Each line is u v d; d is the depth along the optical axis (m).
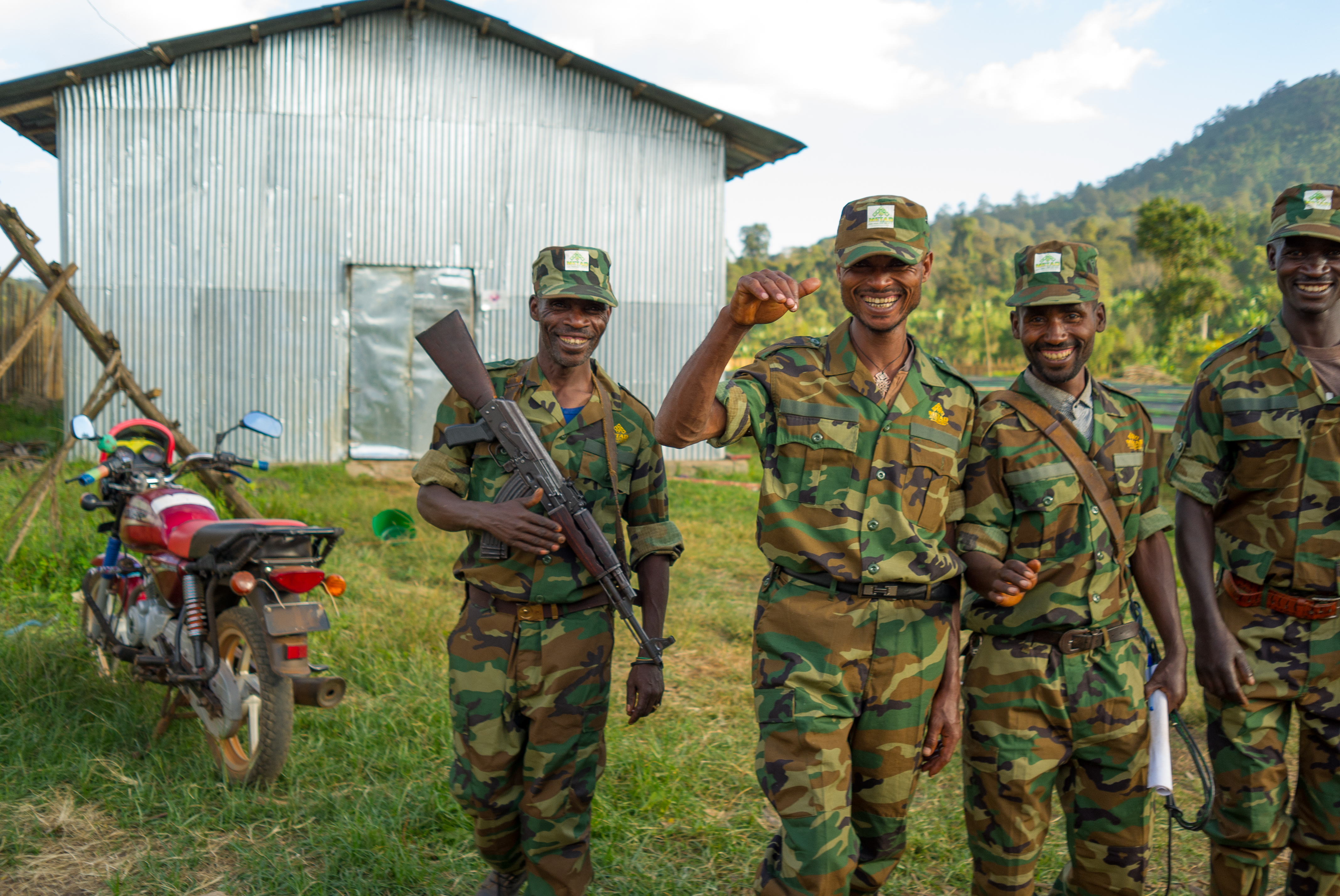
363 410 12.34
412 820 3.49
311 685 3.63
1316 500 2.71
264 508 8.59
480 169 12.53
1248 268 64.94
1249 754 2.74
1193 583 2.78
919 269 2.52
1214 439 2.85
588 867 2.84
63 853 3.23
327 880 3.12
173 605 4.21
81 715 4.20
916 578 2.50
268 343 12.03
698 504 11.15
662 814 3.65
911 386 2.59
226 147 11.79
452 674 2.80
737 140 13.38
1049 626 2.59
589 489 2.85
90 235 11.45
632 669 2.84
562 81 12.70
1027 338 2.66
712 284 13.38
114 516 4.61
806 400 2.56
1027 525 2.62
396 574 7.18
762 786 2.51
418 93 12.31
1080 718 2.57
